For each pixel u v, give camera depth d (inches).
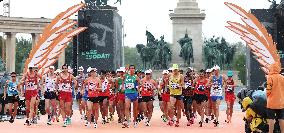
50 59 1605.6
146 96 1422.2
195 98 1437.0
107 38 2568.9
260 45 1502.2
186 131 1275.8
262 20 2564.0
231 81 1549.0
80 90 1628.9
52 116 1552.7
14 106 1549.0
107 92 1462.8
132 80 1368.1
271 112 919.7
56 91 1437.0
